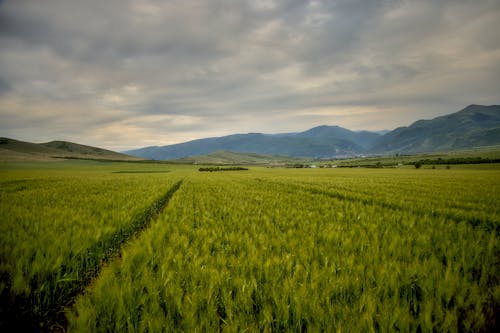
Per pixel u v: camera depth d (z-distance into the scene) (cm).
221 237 604
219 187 2355
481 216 868
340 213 889
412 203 1210
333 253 467
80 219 736
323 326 257
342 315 265
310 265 403
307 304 283
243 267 387
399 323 257
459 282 331
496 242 518
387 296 308
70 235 562
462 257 421
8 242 500
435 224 744
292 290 310
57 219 732
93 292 337
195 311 279
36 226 635
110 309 284
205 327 258
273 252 473
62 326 337
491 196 1532
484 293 316
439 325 263
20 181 2983
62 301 383
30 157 16788
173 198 1503
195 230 668
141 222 957
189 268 389
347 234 607
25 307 347
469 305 289
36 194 1524
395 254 459
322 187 2223
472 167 8556
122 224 707
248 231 673
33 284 365
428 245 524
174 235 583
